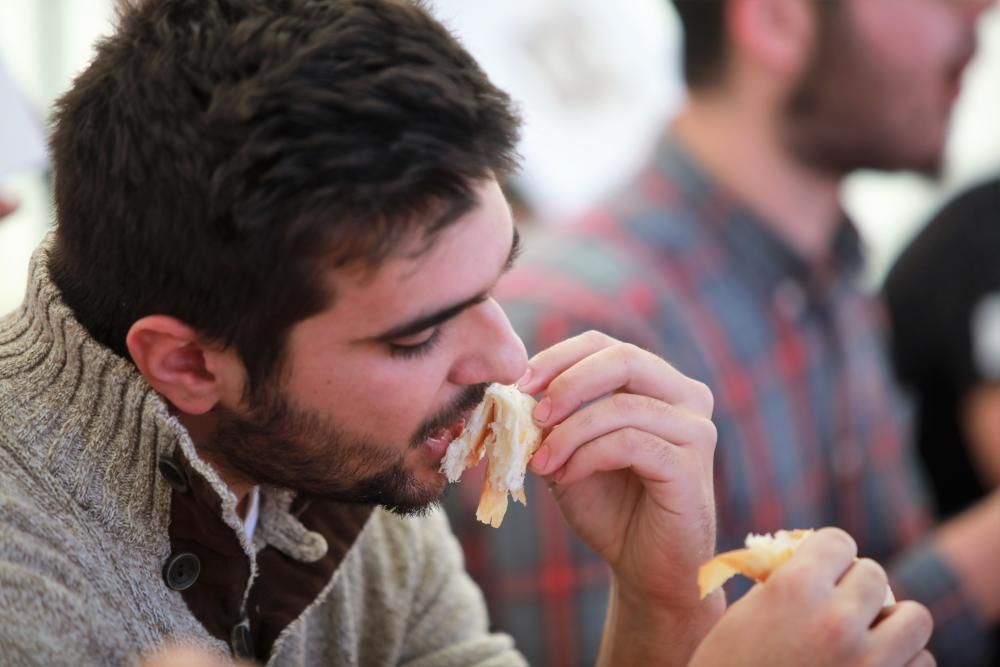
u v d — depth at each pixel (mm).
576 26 2621
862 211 3346
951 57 1854
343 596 1128
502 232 889
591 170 2641
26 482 900
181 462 926
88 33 2400
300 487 970
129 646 900
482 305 917
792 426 1811
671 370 1079
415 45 853
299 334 876
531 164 2551
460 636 1206
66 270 928
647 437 1046
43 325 940
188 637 946
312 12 853
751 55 1797
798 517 1812
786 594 903
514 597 1531
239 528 933
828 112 1798
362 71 832
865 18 1782
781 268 1815
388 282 852
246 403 920
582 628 1517
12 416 917
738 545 1743
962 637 1822
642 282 1687
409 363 902
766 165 1814
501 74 2547
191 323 883
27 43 2373
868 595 907
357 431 926
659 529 1077
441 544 1236
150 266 874
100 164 874
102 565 907
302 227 824
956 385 2221
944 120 1896
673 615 1119
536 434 1028
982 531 1859
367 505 990
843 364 1920
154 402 903
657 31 2705
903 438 2156
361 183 818
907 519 2039
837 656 877
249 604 1015
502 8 2527
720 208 1798
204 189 835
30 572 846
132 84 866
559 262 1695
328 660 1129
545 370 1062
